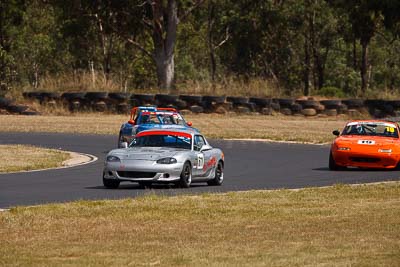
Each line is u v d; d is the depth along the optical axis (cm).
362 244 3484
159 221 4178
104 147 9644
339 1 16038
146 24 16312
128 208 4581
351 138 7469
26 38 19825
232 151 9425
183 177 5759
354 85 19625
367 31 16388
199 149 6075
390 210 4522
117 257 3247
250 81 15588
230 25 18225
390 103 14425
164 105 14575
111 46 19025
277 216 4344
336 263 3083
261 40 18188
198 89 15350
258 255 3259
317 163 8100
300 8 17788
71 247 3469
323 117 14475
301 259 3169
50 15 19988
